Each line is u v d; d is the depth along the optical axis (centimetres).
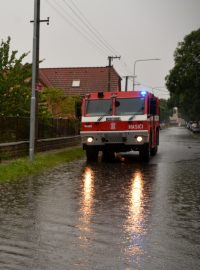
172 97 7150
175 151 2711
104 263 559
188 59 5400
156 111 2348
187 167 1752
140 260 573
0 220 786
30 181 1300
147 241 661
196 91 5516
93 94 2034
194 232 719
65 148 2689
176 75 5522
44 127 2441
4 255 585
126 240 665
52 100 3641
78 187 1189
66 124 2967
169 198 1034
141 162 1972
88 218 809
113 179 1365
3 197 1022
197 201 999
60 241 655
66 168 1691
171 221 796
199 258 585
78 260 570
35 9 1802
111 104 2000
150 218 818
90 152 2023
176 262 567
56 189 1149
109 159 2133
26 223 764
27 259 571
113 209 895
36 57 1836
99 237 680
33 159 1748
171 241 664
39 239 664
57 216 823
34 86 1778
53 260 568
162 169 1670
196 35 5416
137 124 1956
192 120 10425
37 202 962
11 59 2225
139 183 1280
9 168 1463
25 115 2205
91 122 2000
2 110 2117
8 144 1805
